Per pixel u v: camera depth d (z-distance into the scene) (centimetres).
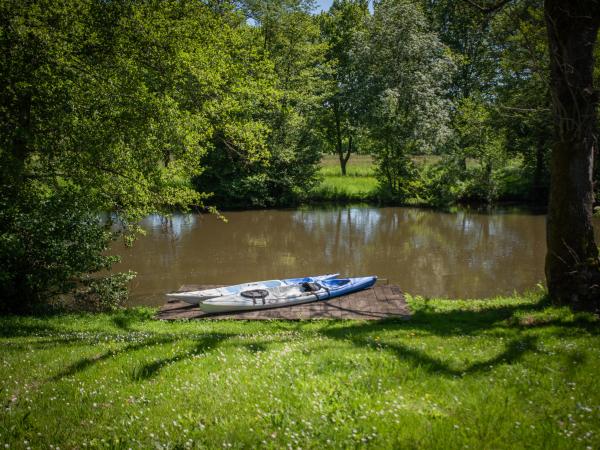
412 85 3762
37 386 654
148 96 1380
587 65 1141
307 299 1588
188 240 2811
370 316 1402
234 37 1731
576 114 1152
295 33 3916
